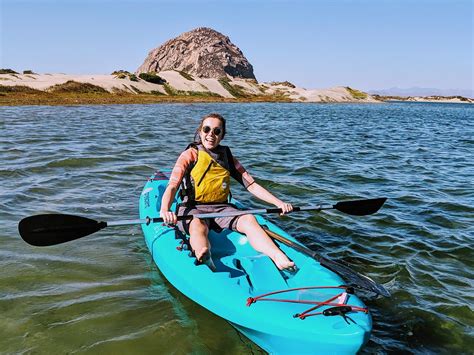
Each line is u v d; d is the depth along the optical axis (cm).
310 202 417
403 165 637
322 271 221
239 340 199
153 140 799
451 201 427
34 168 500
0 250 282
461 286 255
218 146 255
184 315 216
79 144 698
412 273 269
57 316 212
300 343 179
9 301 224
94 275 255
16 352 186
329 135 1049
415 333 209
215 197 252
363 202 272
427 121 1819
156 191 344
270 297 201
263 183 483
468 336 207
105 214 359
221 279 212
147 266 268
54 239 230
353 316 185
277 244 256
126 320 211
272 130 1127
